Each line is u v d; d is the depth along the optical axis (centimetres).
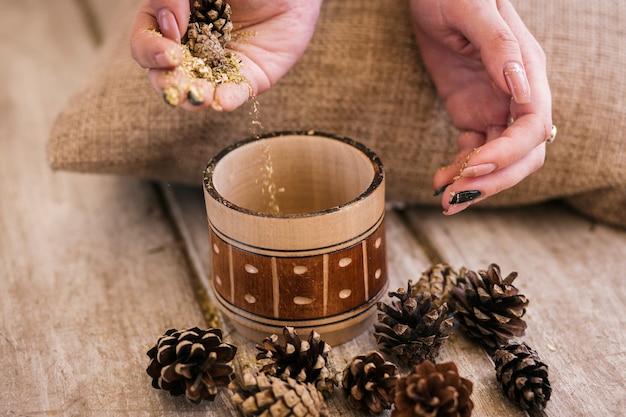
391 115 59
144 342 52
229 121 59
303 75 59
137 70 60
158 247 61
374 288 50
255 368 48
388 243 60
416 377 44
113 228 63
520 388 46
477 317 50
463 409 43
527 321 53
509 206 63
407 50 59
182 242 61
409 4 59
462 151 55
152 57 44
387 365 46
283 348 47
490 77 52
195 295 56
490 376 49
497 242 60
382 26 60
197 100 44
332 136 52
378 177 48
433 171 60
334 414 47
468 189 48
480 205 62
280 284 47
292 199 55
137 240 61
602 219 61
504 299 49
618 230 61
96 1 97
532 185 59
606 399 48
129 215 64
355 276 48
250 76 50
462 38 54
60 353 52
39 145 72
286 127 60
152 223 63
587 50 58
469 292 50
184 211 64
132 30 46
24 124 75
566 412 47
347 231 47
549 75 58
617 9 60
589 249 59
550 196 60
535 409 47
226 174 51
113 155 59
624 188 59
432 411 43
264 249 47
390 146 60
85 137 59
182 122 59
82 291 57
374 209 48
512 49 49
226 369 46
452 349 51
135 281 57
